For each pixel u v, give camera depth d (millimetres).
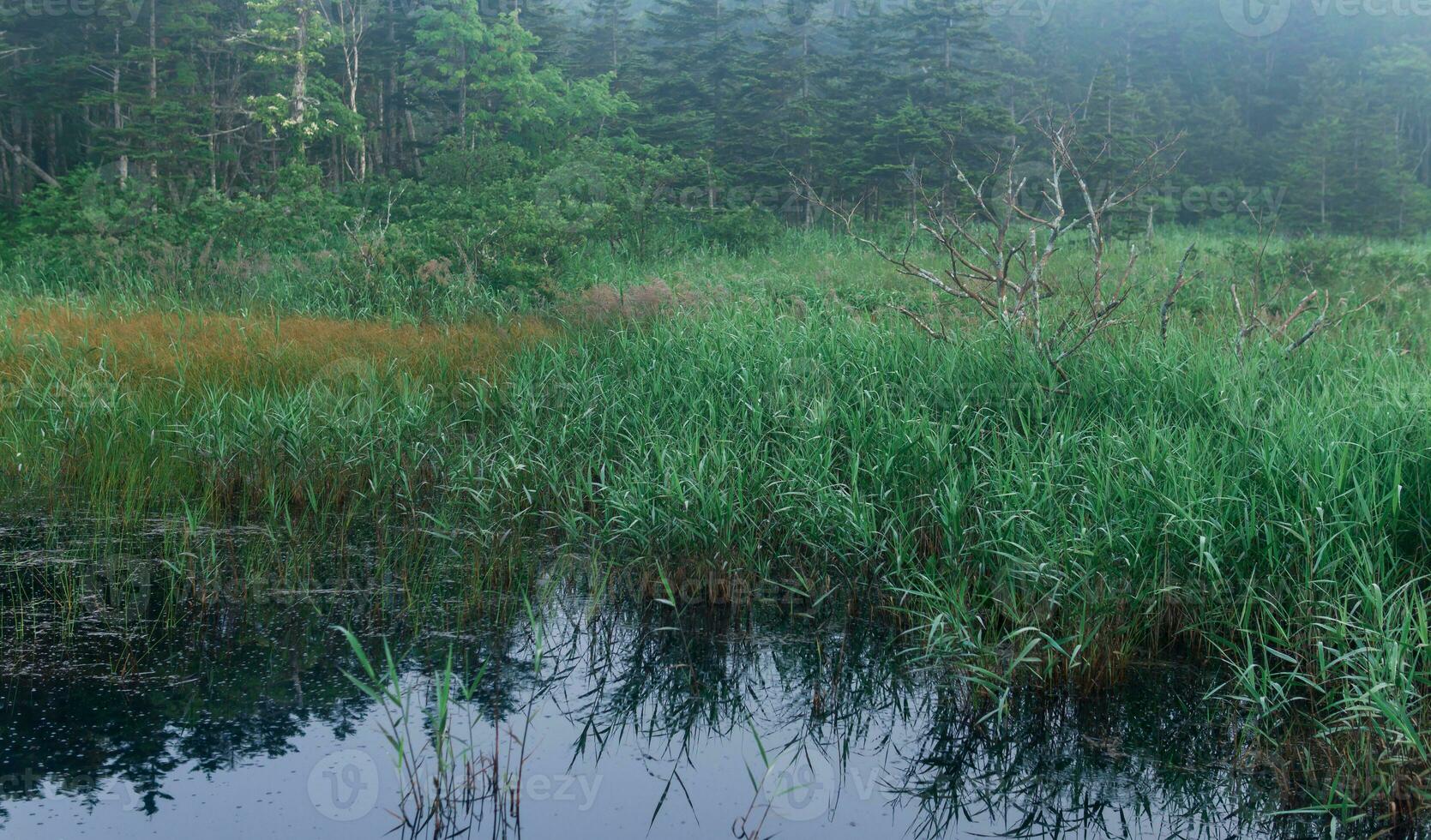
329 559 6508
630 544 6551
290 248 20609
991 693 4957
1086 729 4676
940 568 6109
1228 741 4551
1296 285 15867
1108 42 64812
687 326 11391
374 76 38812
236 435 8039
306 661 5098
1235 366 8055
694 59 44531
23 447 8133
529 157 32125
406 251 16391
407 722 4559
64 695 4645
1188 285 15000
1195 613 5426
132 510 7234
